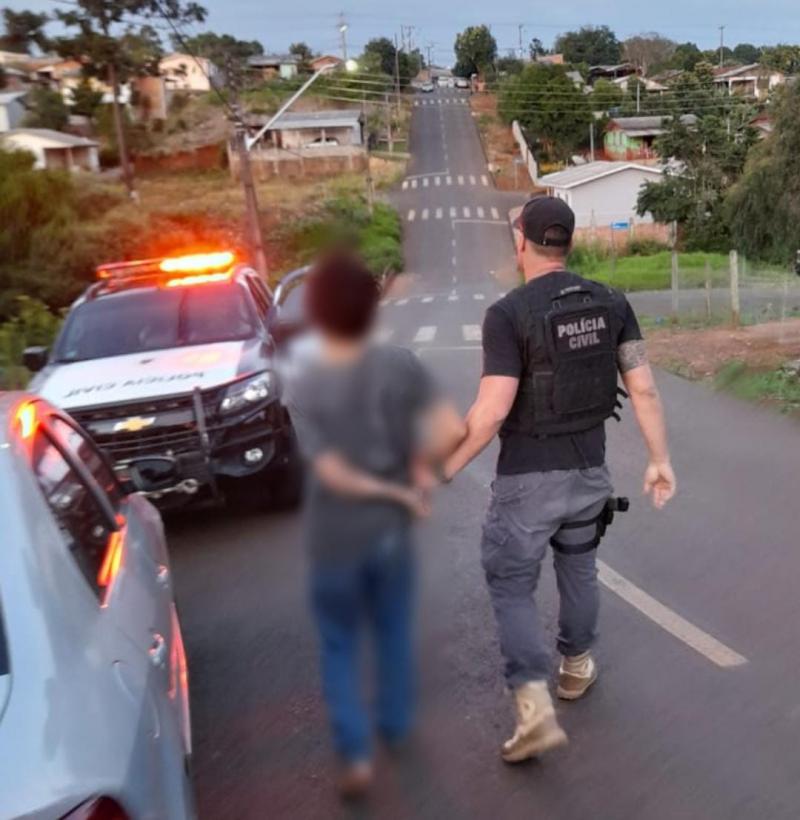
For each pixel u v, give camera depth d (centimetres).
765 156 2597
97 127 7481
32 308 1948
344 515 312
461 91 14800
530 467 377
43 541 264
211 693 474
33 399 371
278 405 701
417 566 333
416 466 318
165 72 6288
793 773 382
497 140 10675
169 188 6669
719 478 801
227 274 870
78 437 406
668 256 5181
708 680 458
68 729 214
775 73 8200
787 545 635
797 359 1305
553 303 369
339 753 355
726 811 360
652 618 530
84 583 270
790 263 2586
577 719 427
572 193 6706
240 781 395
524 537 379
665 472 394
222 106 8075
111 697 234
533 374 369
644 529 682
